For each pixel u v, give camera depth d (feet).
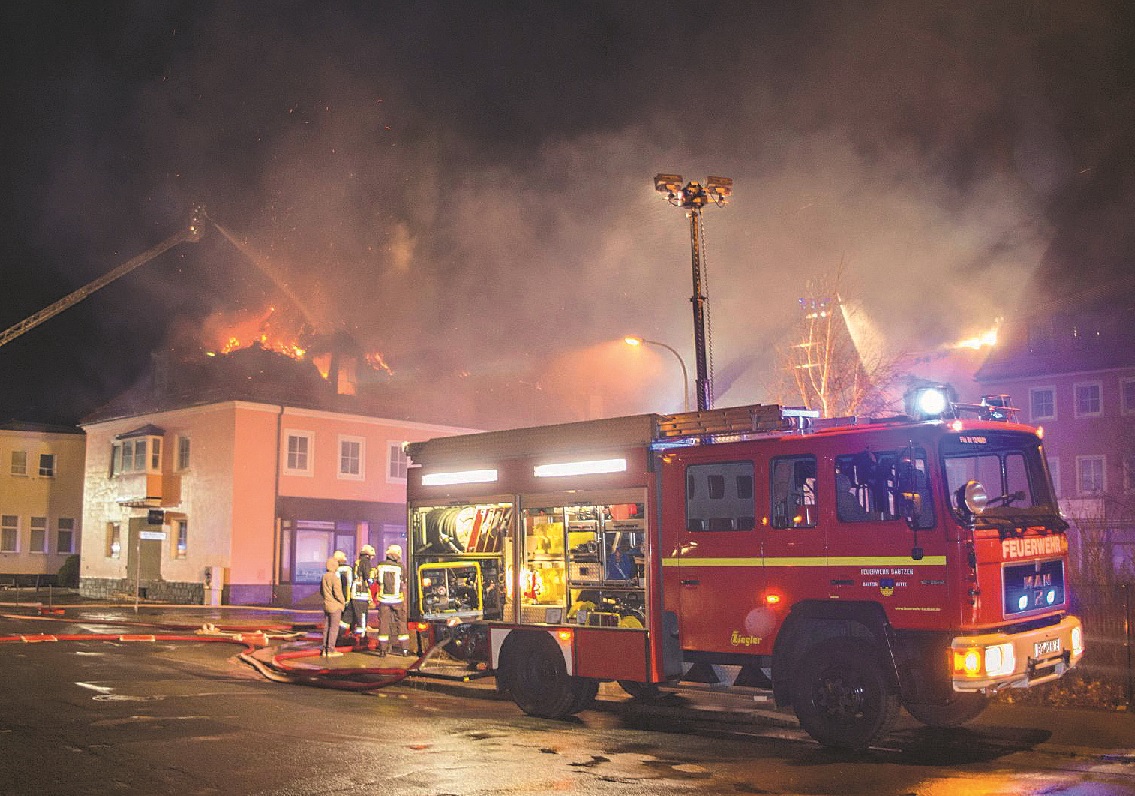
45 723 32.89
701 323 51.80
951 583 27.94
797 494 31.50
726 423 33.27
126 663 51.37
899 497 29.25
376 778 25.77
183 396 123.44
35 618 86.22
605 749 29.91
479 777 25.95
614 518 35.19
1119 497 110.83
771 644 31.32
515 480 38.34
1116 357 119.34
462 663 43.75
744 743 30.94
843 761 28.07
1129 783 25.00
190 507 119.03
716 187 52.08
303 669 48.21
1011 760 27.96
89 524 135.23
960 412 30.53
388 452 129.08
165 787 24.61
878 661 29.07
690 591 33.32
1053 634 29.63
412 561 42.60
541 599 36.94
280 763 27.43
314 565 120.88
